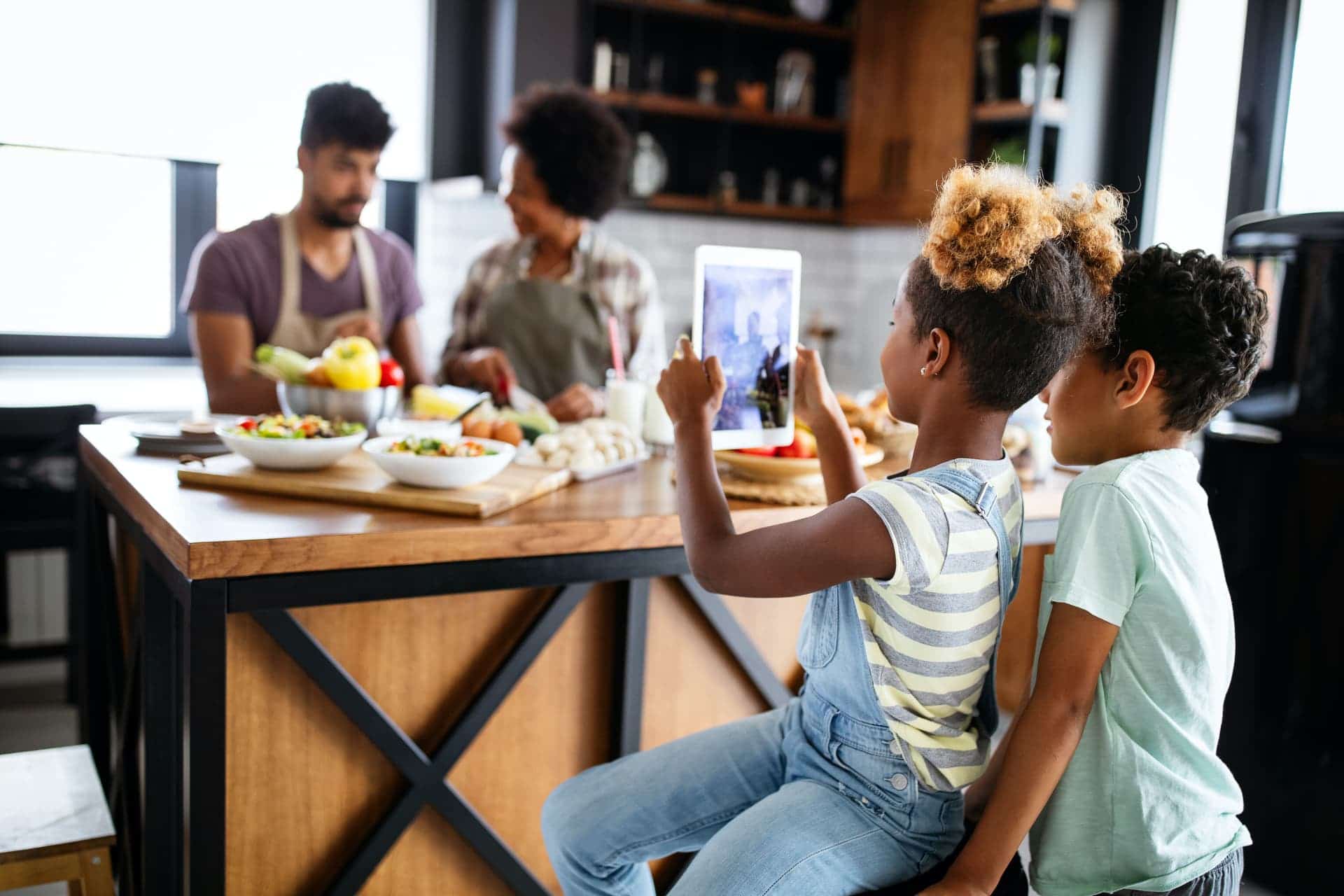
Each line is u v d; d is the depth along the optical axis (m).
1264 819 2.51
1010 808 1.12
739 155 4.73
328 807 1.62
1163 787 1.17
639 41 4.13
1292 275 2.38
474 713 1.66
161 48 3.52
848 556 1.11
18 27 3.33
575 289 2.90
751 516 1.64
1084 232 1.16
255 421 1.76
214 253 2.60
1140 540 1.15
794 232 4.79
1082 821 1.19
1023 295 1.09
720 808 1.33
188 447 1.89
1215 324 1.18
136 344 3.88
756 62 4.68
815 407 1.55
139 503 1.57
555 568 1.56
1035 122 3.64
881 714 1.17
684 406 1.30
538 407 2.32
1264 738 2.50
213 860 1.39
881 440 2.07
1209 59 3.59
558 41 3.71
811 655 1.24
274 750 1.57
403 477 1.59
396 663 1.65
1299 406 2.39
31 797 1.60
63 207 3.72
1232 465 2.49
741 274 1.53
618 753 1.82
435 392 2.31
